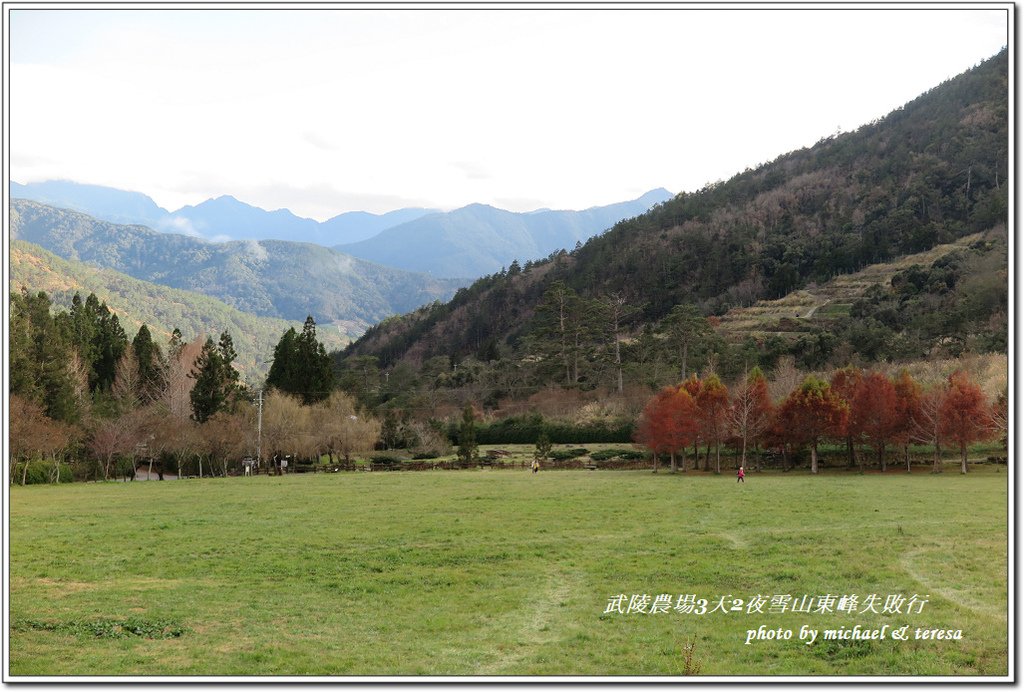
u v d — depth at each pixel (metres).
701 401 84.38
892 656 20.39
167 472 97.31
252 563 31.23
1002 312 124.31
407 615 24.34
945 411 73.38
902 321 139.12
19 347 80.38
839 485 61.25
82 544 35.09
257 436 93.25
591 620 23.75
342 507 48.88
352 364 171.12
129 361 115.00
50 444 73.12
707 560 31.16
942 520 39.91
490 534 37.41
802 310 175.50
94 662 20.03
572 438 114.25
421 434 110.69
